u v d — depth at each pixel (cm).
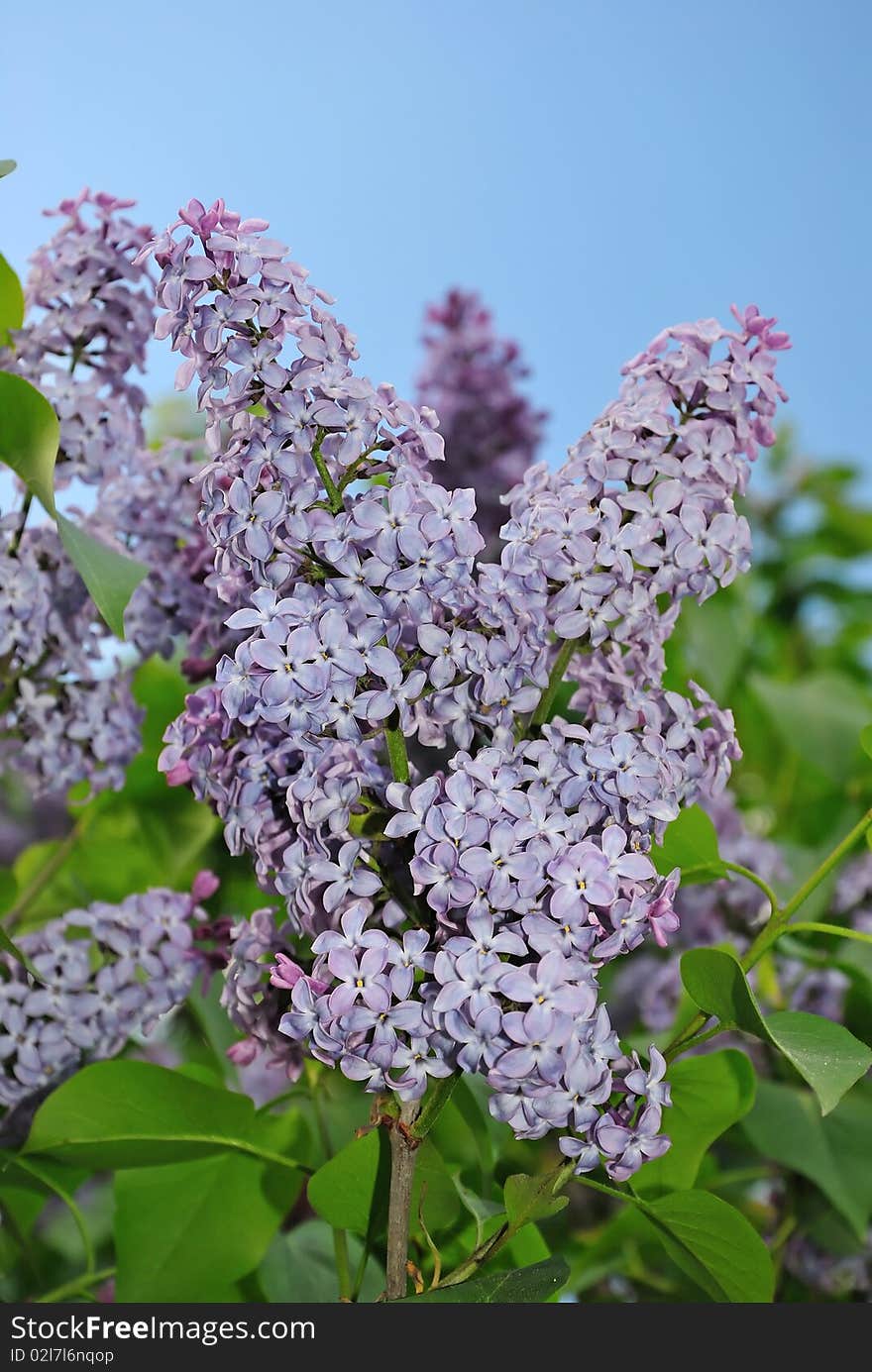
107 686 54
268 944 45
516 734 42
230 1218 49
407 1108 40
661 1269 61
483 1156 50
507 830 38
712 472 43
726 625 73
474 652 39
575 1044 37
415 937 38
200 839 66
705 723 71
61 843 67
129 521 52
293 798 40
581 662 45
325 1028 38
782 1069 60
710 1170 62
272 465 39
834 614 96
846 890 65
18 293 51
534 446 83
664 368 44
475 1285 40
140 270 51
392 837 40
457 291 87
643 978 70
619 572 41
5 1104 50
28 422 45
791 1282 63
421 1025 38
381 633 38
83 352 52
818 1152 55
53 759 53
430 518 38
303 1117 52
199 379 40
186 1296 49
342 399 39
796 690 75
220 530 39
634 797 40
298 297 39
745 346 45
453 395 84
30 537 51
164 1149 48
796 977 65
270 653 38
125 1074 47
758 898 65
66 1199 50
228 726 42
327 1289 51
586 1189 67
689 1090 48
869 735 50
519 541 41
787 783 79
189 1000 60
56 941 51
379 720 39
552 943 37
